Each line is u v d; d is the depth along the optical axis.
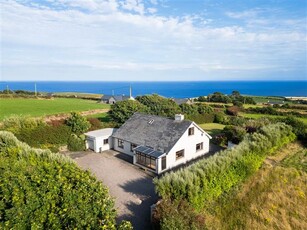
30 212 9.12
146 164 25.86
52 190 10.01
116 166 26.22
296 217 16.72
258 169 23.20
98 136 31.08
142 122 31.73
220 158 19.73
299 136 33.19
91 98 97.62
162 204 14.30
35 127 30.56
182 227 12.45
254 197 18.64
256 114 65.12
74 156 29.12
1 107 53.81
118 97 96.38
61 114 46.38
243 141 25.45
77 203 9.87
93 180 12.40
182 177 16.52
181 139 26.59
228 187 18.84
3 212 8.93
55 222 8.96
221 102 93.31
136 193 19.95
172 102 58.59
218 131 44.75
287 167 23.97
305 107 69.06
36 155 19.19
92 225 9.35
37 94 89.19
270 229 15.48
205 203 17.09
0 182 9.91
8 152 18.61
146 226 15.14
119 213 16.72
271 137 27.58
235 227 15.45
